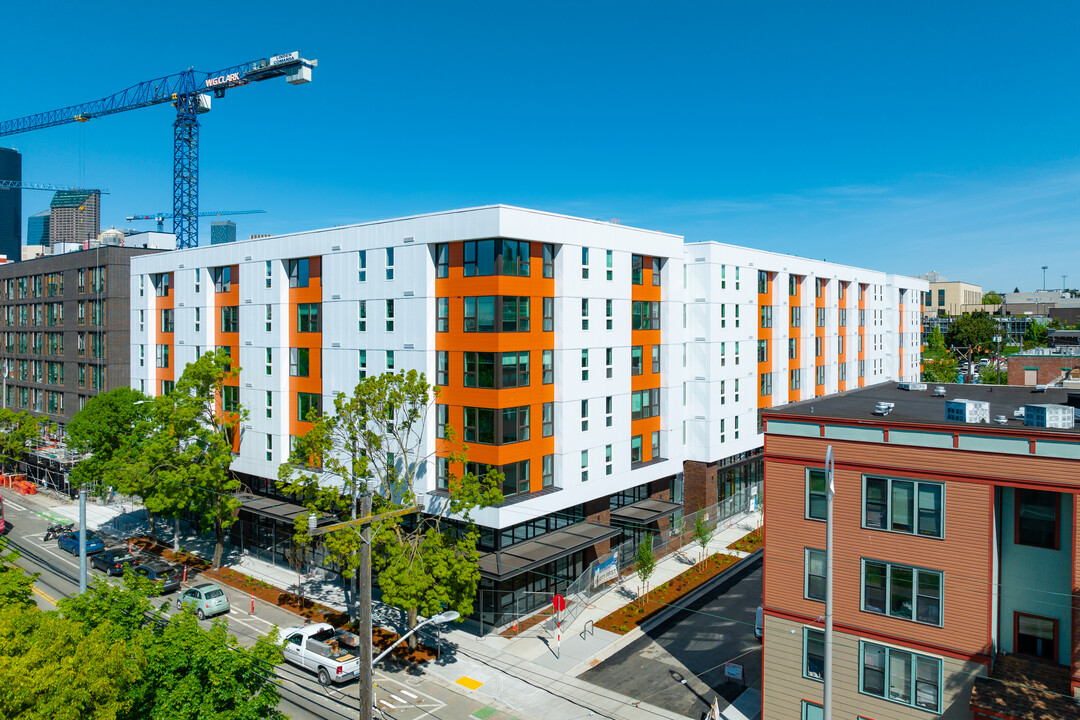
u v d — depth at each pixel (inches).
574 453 1465.3
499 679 1143.6
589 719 1023.6
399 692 1101.1
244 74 4439.0
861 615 906.1
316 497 1293.1
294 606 1445.6
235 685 762.8
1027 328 5285.4
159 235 2659.9
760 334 2155.5
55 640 682.8
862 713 906.1
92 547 1756.9
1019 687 794.2
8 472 2687.0
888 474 885.2
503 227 1280.8
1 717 586.9
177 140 4574.3
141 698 741.9
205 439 1646.2
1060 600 832.9
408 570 1110.4
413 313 1414.9
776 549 969.5
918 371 3535.9
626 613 1412.4
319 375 1637.6
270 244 1720.0
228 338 1859.0
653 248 1695.4
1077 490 774.5
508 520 1314.0
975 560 830.5
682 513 1916.8
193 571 1660.9
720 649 1248.8
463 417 1364.4
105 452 1877.5
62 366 2578.7
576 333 1465.3
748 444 2066.9
